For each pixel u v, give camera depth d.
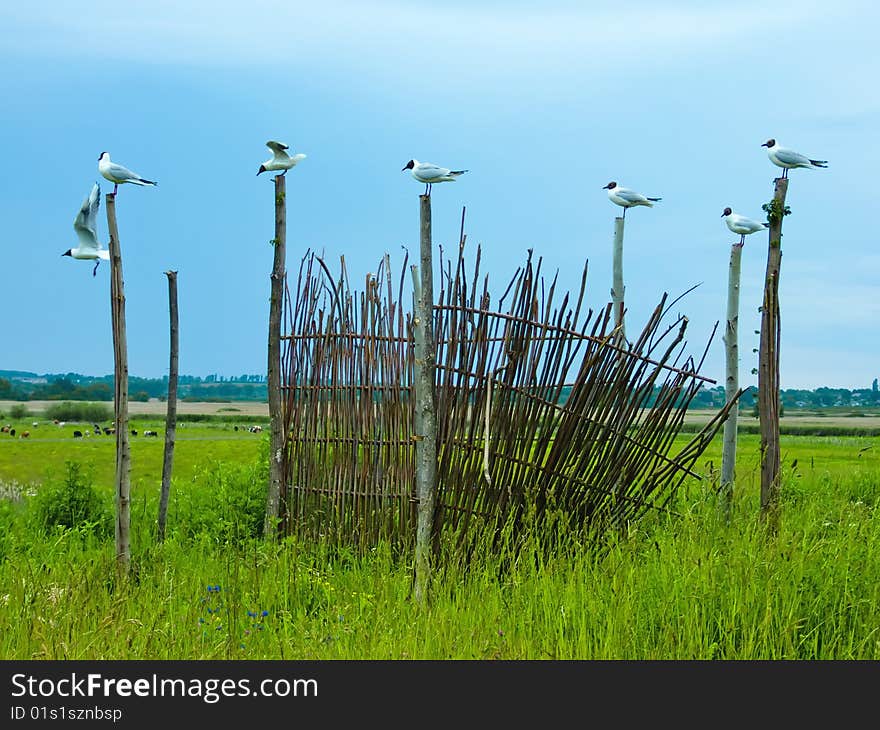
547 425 26.88
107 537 35.81
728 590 21.17
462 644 20.44
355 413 30.14
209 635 21.78
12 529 34.81
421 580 24.48
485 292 26.86
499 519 27.00
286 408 31.84
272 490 31.69
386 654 20.22
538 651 20.17
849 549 22.06
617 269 30.95
